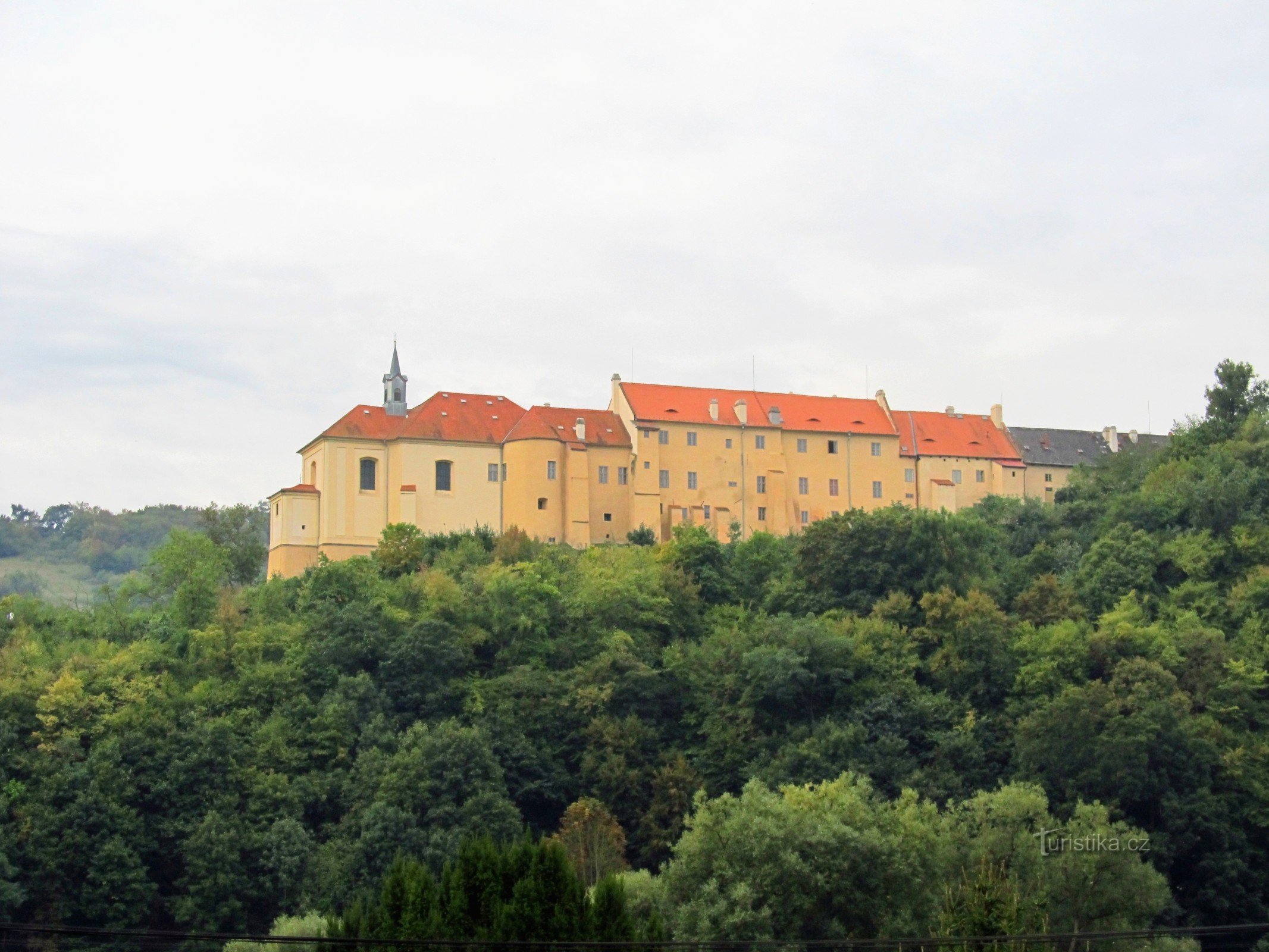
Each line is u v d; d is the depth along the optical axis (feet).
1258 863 364.99
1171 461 581.12
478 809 367.66
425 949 234.17
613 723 414.21
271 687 422.41
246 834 359.25
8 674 414.82
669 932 273.95
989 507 622.95
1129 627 436.76
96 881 344.28
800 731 407.85
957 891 278.87
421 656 431.02
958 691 431.02
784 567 521.65
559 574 504.43
